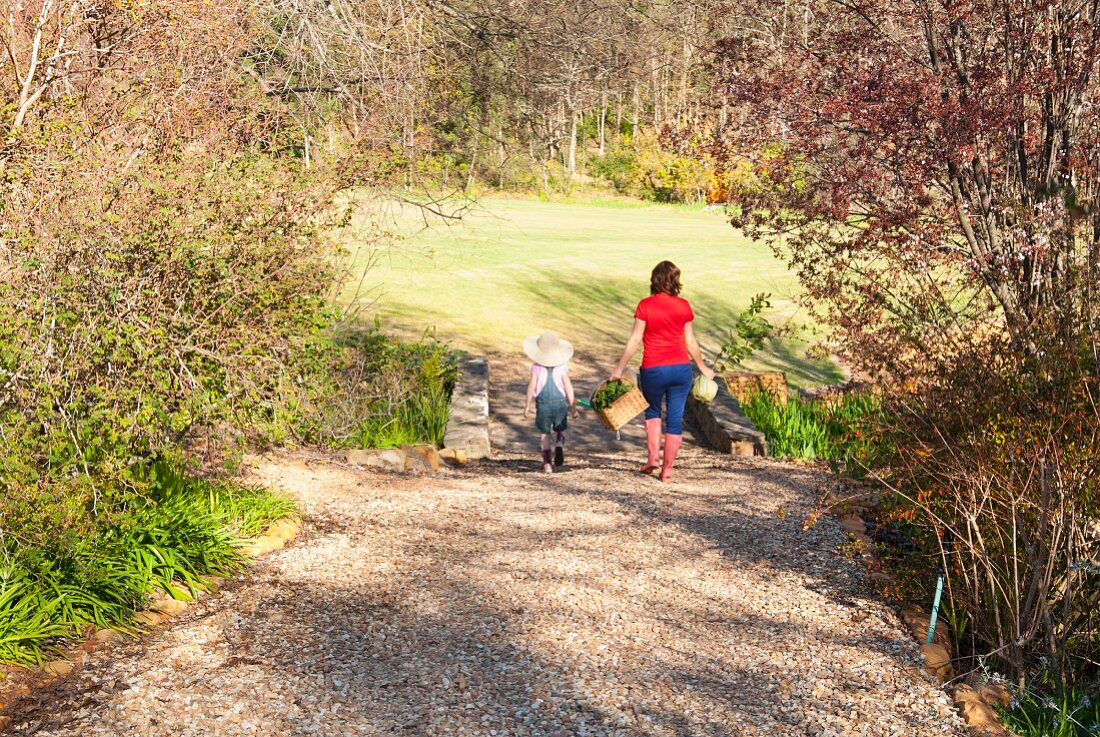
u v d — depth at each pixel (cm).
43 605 379
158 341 448
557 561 542
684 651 422
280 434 554
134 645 388
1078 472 413
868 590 505
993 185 673
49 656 365
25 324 397
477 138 1448
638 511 673
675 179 4988
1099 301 480
